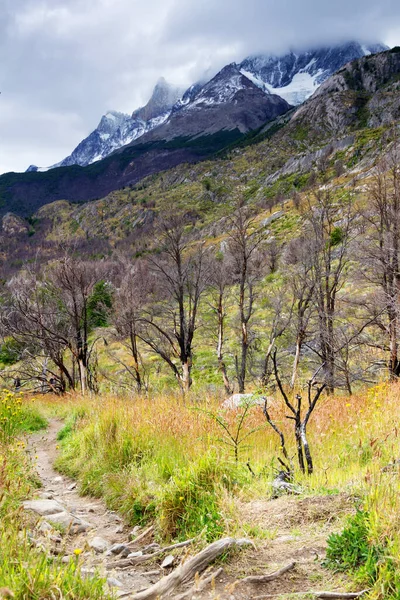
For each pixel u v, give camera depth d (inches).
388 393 450.0
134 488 250.1
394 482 172.7
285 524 174.2
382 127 6884.8
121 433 330.0
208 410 349.4
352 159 5974.4
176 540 190.7
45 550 140.9
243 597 132.0
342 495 185.5
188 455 275.6
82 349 1235.9
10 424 450.6
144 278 1253.7
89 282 1294.3
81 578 133.4
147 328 1236.5
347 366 868.6
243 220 1093.8
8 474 243.9
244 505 194.7
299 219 3422.7
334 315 928.9
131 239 7219.5
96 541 197.8
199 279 1129.4
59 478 328.8
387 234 871.7
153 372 1515.7
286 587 135.0
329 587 131.5
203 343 1652.3
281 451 293.3
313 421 361.4
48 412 682.2
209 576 144.0
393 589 119.9
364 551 135.7
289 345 1209.4
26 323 1279.5
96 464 312.3
